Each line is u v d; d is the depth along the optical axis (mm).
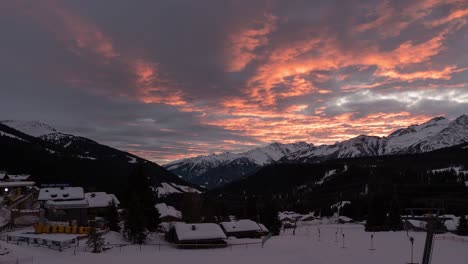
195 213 114312
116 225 88938
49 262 53312
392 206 134375
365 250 78938
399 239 98688
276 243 89000
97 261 58844
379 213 130250
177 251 73750
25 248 62219
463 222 113500
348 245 86750
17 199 107375
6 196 108562
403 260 67875
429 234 32812
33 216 87688
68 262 54875
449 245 89000
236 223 103375
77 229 77812
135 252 70500
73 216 93562
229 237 98250
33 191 121500
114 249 72312
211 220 115688
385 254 73938
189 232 80125
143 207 88375
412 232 119000
